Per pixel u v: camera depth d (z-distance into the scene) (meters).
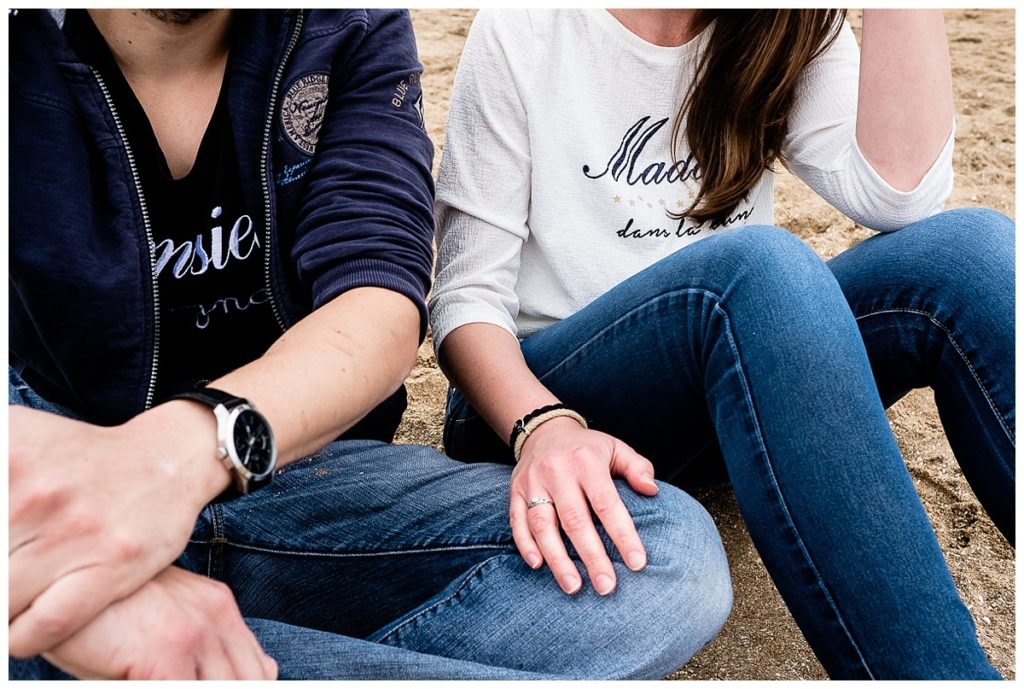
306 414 0.83
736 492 0.98
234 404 0.77
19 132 0.91
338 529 1.05
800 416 0.91
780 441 0.92
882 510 0.88
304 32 1.02
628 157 1.25
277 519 1.06
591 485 0.94
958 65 3.45
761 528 0.95
